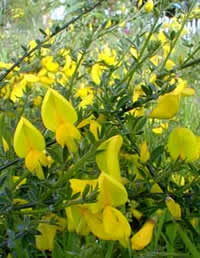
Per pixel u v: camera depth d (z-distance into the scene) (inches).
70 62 13.6
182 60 10.5
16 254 7.3
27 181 7.0
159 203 7.4
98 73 11.1
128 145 7.9
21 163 7.4
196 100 18.6
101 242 7.6
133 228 8.1
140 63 10.1
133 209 7.8
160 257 7.5
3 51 22.9
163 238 8.8
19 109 11.2
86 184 5.8
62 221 7.0
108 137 5.8
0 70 14.2
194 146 6.5
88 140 6.2
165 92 8.8
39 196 6.2
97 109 8.2
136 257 7.2
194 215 7.4
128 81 9.8
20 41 27.4
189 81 11.9
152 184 7.2
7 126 10.9
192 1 11.3
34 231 6.2
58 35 14.5
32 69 13.0
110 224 5.5
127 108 8.7
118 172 5.9
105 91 9.0
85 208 5.9
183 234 7.3
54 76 13.4
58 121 6.0
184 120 16.7
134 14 15.4
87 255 7.2
